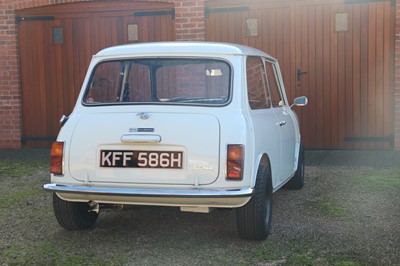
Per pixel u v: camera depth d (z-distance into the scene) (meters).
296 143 6.69
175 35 10.02
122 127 4.51
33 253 4.66
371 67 9.25
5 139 10.93
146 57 4.95
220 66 4.80
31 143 10.91
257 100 5.12
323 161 8.66
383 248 4.61
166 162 4.39
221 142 4.33
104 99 4.93
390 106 9.20
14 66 10.77
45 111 10.83
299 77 9.58
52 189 4.57
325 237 4.94
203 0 9.84
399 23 8.95
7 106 10.88
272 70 6.14
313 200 6.38
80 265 4.34
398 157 8.70
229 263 4.32
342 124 9.45
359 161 8.55
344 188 6.92
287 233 5.08
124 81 4.99
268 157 5.00
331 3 9.34
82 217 5.13
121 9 10.34
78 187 4.53
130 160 4.46
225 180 4.29
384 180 7.24
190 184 4.34
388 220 5.45
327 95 9.47
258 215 4.61
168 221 5.59
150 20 10.24
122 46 5.15
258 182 4.62
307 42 9.52
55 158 4.62
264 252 4.56
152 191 4.34
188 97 4.86
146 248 4.73
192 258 4.45
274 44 9.67
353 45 9.30
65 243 4.92
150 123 4.46
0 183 7.67
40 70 10.79
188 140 4.36
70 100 10.72
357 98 9.34
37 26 10.73
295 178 6.86
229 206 4.38
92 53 10.57
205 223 5.49
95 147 4.53
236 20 9.81
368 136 9.34
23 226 5.51
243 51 4.94
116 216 5.80
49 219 5.76
